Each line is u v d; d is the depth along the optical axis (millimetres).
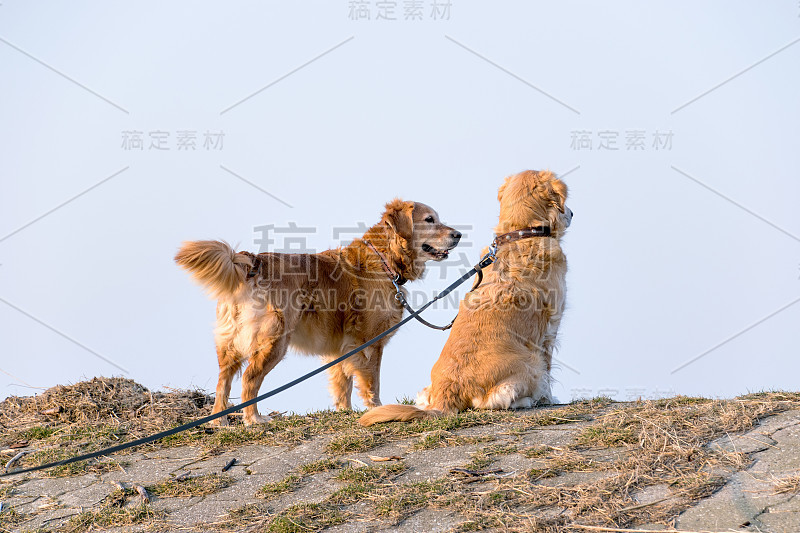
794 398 6188
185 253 7473
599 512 4434
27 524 5324
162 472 6184
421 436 6289
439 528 4531
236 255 7793
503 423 6430
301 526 4750
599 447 5508
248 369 7848
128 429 7766
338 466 5828
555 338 7758
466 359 7148
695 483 4652
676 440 5344
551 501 4695
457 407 7062
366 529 4645
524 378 7125
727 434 5410
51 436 7578
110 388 8883
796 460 4789
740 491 4500
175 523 5109
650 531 4172
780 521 4086
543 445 5676
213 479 5867
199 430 7457
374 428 6715
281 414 8625
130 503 5539
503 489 4938
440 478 5273
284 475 5816
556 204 7645
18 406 8609
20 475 6344
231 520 5031
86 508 5508
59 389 8828
